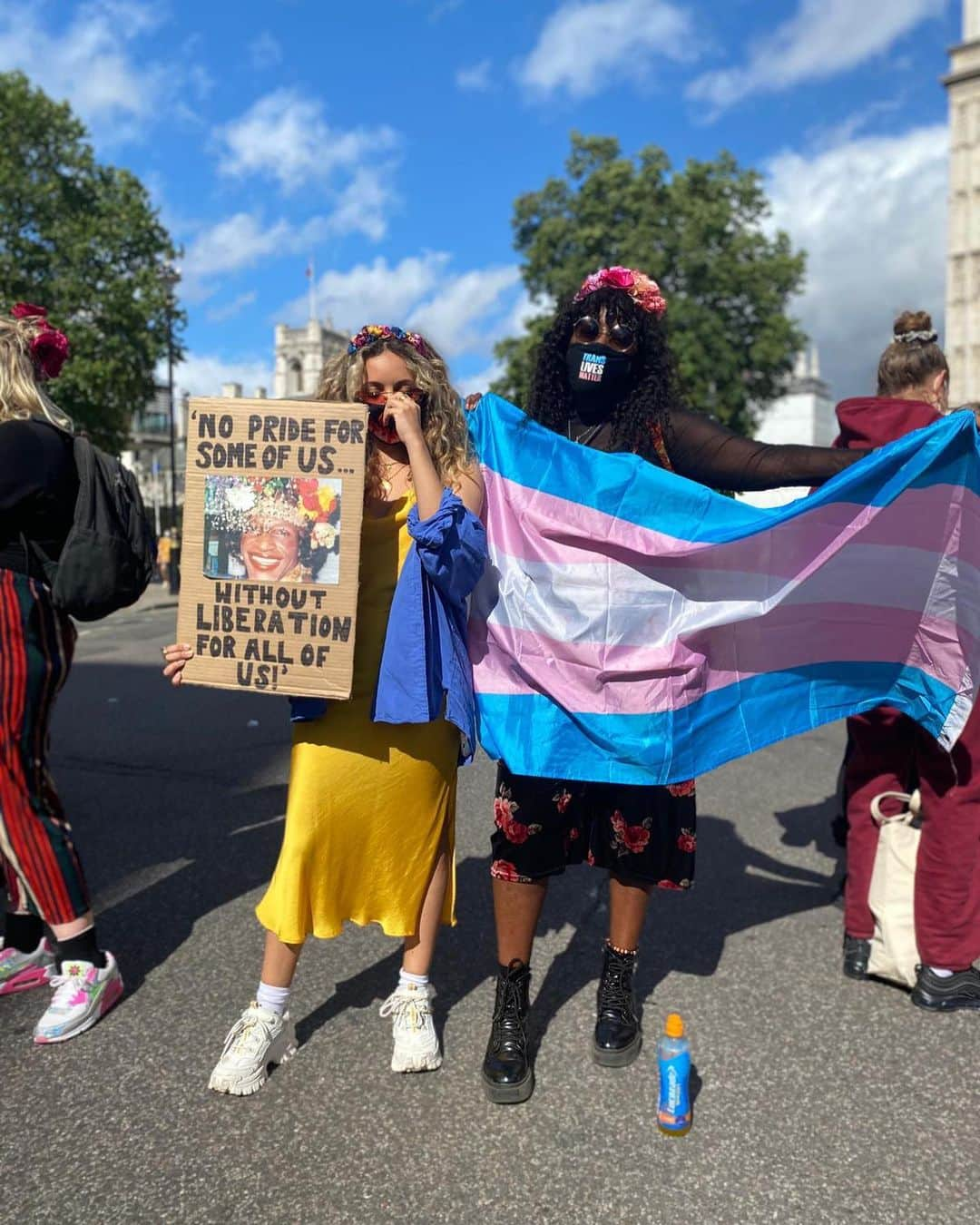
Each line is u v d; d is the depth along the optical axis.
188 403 2.24
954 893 2.75
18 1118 2.19
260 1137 2.13
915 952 2.84
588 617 2.46
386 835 2.29
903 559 2.66
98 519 2.47
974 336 53.94
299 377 97.44
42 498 2.44
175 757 5.78
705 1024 2.66
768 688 2.64
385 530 2.31
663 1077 2.15
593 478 2.50
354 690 2.26
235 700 7.82
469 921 3.33
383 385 2.29
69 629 2.61
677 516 2.50
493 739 2.42
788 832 4.47
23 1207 1.91
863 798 3.02
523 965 2.40
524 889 2.39
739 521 2.50
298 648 2.21
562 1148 2.10
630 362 2.49
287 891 2.27
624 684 2.44
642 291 2.49
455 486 2.32
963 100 53.88
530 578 2.47
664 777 2.40
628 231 31.56
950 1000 2.75
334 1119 2.20
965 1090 2.36
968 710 2.65
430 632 2.25
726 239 32.50
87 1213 1.89
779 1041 2.58
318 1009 2.70
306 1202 1.92
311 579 2.20
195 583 2.24
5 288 29.69
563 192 32.66
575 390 2.54
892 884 2.88
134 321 30.38
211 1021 2.62
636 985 2.89
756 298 32.09
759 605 2.52
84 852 3.99
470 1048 2.51
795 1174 2.03
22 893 2.71
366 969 2.96
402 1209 1.91
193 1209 1.90
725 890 3.71
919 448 2.52
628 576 2.47
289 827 2.27
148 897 3.51
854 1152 2.11
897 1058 2.50
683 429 2.54
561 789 2.41
